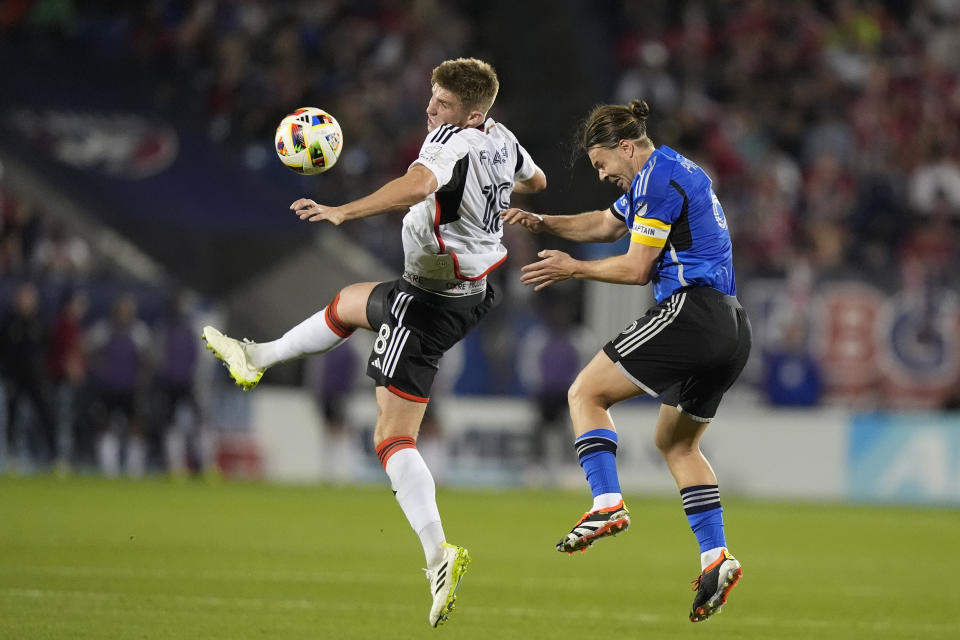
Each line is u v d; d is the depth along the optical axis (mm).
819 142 82312
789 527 48250
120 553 32500
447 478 62969
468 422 62969
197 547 34656
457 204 21922
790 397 63094
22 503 44344
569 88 84188
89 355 59844
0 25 78250
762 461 63125
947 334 63500
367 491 57625
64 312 58781
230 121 76500
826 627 25234
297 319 65375
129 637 21250
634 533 43938
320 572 30828
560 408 61969
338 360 60844
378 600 26703
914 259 73625
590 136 23453
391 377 22656
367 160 75750
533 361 62062
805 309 63562
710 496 23312
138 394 59531
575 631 23734
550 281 22719
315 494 54375
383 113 78500
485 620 24656
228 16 80875
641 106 23406
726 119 82875
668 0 89062
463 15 87125
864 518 53219
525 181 24188
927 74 88500
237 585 28000
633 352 22703
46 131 69438
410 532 40969
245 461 61406
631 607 27297
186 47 78875
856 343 63594
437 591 20969
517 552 37031
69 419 59156
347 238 68062
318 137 21641
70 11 78812
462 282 22734
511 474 62656
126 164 68500
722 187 77688
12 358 58500
